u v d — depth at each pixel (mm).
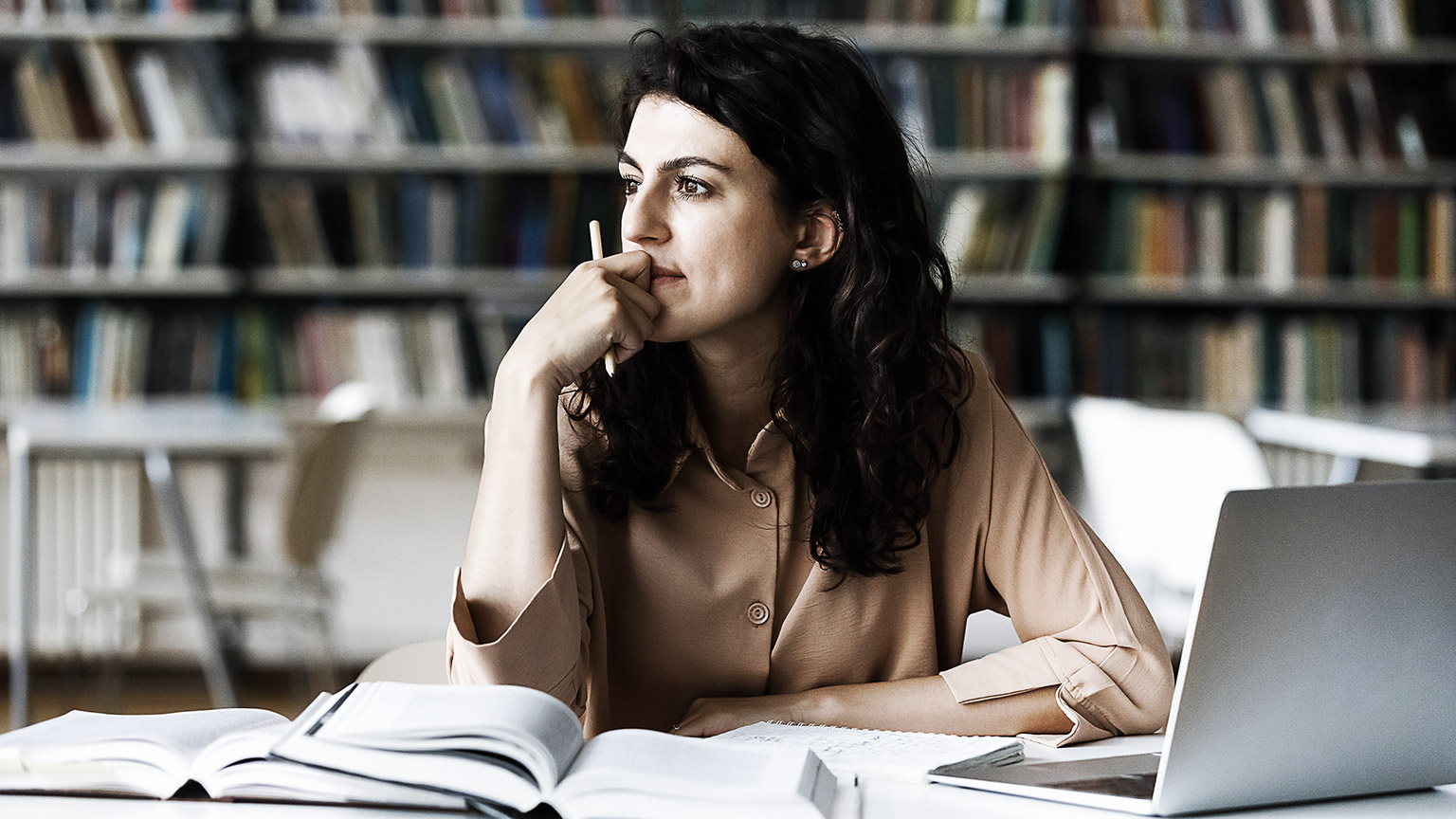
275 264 4070
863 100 1171
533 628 1036
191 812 809
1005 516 1234
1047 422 4160
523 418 1082
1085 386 4219
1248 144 4199
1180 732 837
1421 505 876
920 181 1310
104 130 3982
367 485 4168
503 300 4141
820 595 1199
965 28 4129
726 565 1203
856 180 1150
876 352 1163
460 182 4164
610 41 4098
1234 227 4227
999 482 1239
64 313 4051
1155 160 4188
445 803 809
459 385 4125
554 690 1053
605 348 1092
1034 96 4148
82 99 3965
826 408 1185
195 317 4055
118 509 4098
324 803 827
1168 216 4219
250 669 4309
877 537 1176
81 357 4000
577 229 4125
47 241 3961
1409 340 4258
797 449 1187
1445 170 4215
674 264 1122
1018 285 4188
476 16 4066
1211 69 4309
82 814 803
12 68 3992
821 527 1178
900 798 891
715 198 1118
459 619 1029
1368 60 4254
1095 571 1196
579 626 1091
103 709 3754
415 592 4184
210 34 3975
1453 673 903
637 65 1194
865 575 1189
